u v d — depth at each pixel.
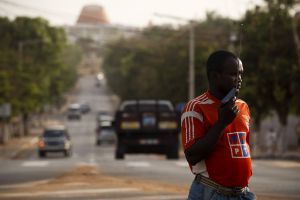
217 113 12.55
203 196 12.73
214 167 12.55
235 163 12.51
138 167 60.22
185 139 12.60
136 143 77.62
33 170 56.91
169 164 65.81
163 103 80.44
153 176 48.53
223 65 12.61
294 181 43.50
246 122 12.79
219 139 12.48
